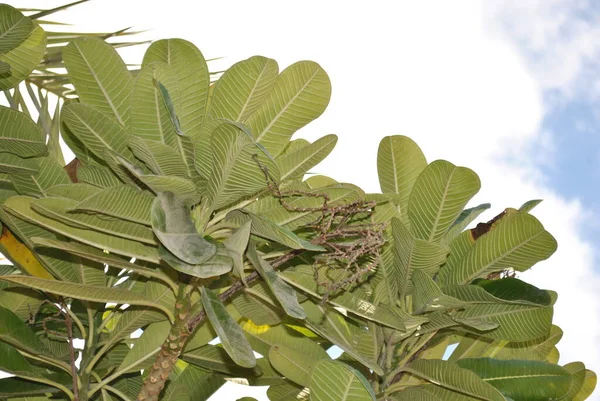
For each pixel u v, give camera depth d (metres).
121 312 2.60
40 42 2.44
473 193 2.53
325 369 2.23
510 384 2.55
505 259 2.56
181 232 2.18
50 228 2.32
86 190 2.29
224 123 2.21
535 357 2.72
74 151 2.50
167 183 2.21
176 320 2.34
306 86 2.42
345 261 2.44
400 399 2.57
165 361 2.35
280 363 2.55
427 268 2.53
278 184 2.31
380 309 2.48
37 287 2.31
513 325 2.54
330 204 2.39
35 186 2.45
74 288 2.31
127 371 2.48
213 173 2.30
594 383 2.86
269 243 2.43
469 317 2.55
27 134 2.37
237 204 2.38
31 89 3.05
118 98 2.42
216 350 2.55
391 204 2.51
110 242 2.33
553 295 2.76
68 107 2.33
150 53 2.41
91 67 2.41
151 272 2.37
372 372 2.60
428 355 2.67
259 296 2.48
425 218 2.57
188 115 2.40
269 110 2.43
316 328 2.44
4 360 2.40
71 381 2.50
